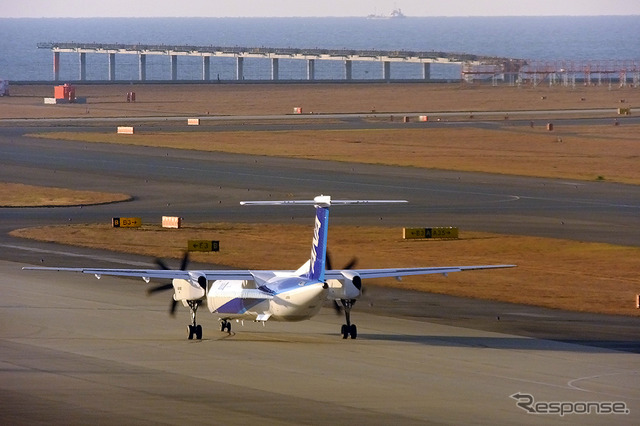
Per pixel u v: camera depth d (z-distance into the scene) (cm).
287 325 9738
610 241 15475
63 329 9381
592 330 9544
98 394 6744
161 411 6259
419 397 6738
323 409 6350
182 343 8781
